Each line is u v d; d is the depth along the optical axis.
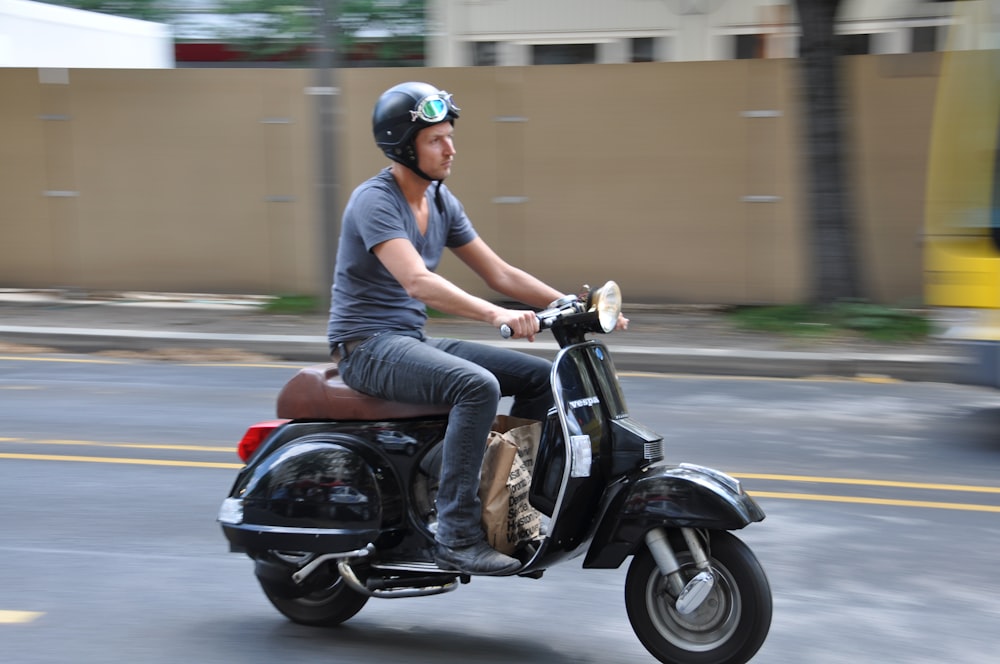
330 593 13.05
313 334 34.16
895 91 37.03
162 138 42.03
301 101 41.00
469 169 40.22
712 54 48.12
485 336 34.09
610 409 11.88
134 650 12.49
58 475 19.91
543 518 12.89
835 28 34.88
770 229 38.31
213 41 64.56
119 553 15.78
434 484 12.38
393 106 11.93
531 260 40.22
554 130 39.47
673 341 32.59
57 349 34.59
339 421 12.49
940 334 23.05
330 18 35.53
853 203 35.44
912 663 12.16
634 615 11.62
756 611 11.06
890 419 24.22
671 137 38.72
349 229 12.26
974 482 19.31
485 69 39.62
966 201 21.92
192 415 24.91
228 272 42.31
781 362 29.72
